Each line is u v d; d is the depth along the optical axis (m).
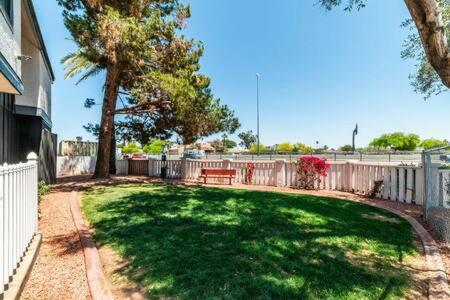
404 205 7.23
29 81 10.05
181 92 10.60
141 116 15.00
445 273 3.32
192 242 4.16
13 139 9.50
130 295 2.79
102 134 12.98
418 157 24.48
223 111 13.36
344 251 3.90
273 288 2.85
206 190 9.47
